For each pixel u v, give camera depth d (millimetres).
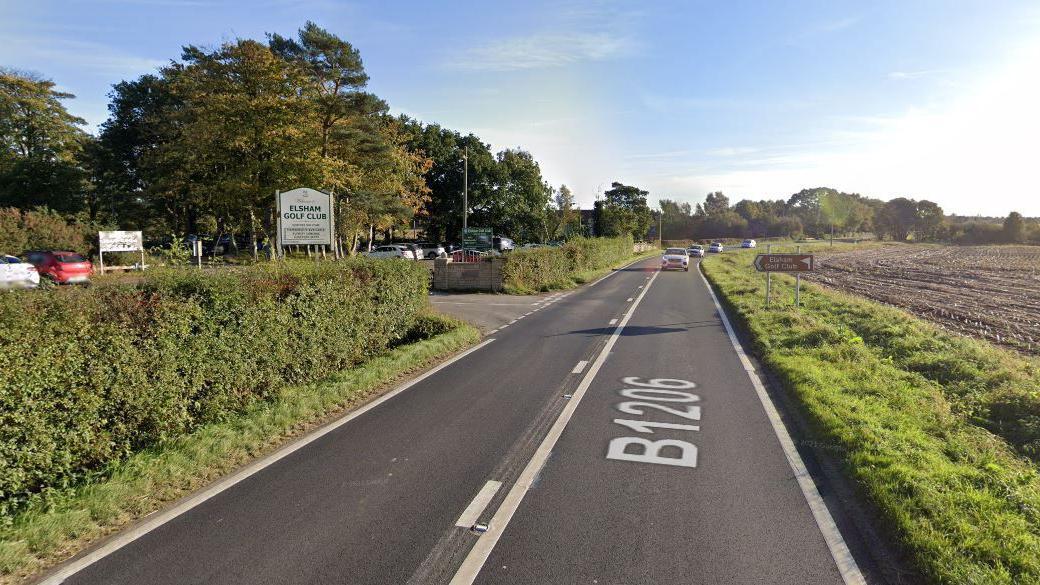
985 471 5332
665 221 131875
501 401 8078
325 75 34312
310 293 8672
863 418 6738
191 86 33469
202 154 32688
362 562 4004
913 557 3941
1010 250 81438
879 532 4414
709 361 10766
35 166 43062
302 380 8461
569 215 74312
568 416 7379
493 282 24203
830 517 4660
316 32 33938
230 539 4320
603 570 3891
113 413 5449
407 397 8305
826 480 5387
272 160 29609
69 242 30797
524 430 6832
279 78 29172
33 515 4383
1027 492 4859
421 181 48312
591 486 5258
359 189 37844
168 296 6285
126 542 4281
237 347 7059
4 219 29469
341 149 35156
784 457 5965
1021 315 18562
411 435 6656
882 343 11844
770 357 10531
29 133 45750
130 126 48188
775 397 8289
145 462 5359
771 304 18203
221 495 5078
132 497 4875
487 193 58062
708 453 6082
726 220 136000
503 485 5289
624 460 5883
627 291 25234
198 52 32750
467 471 5613
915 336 12000
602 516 4680
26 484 4684
